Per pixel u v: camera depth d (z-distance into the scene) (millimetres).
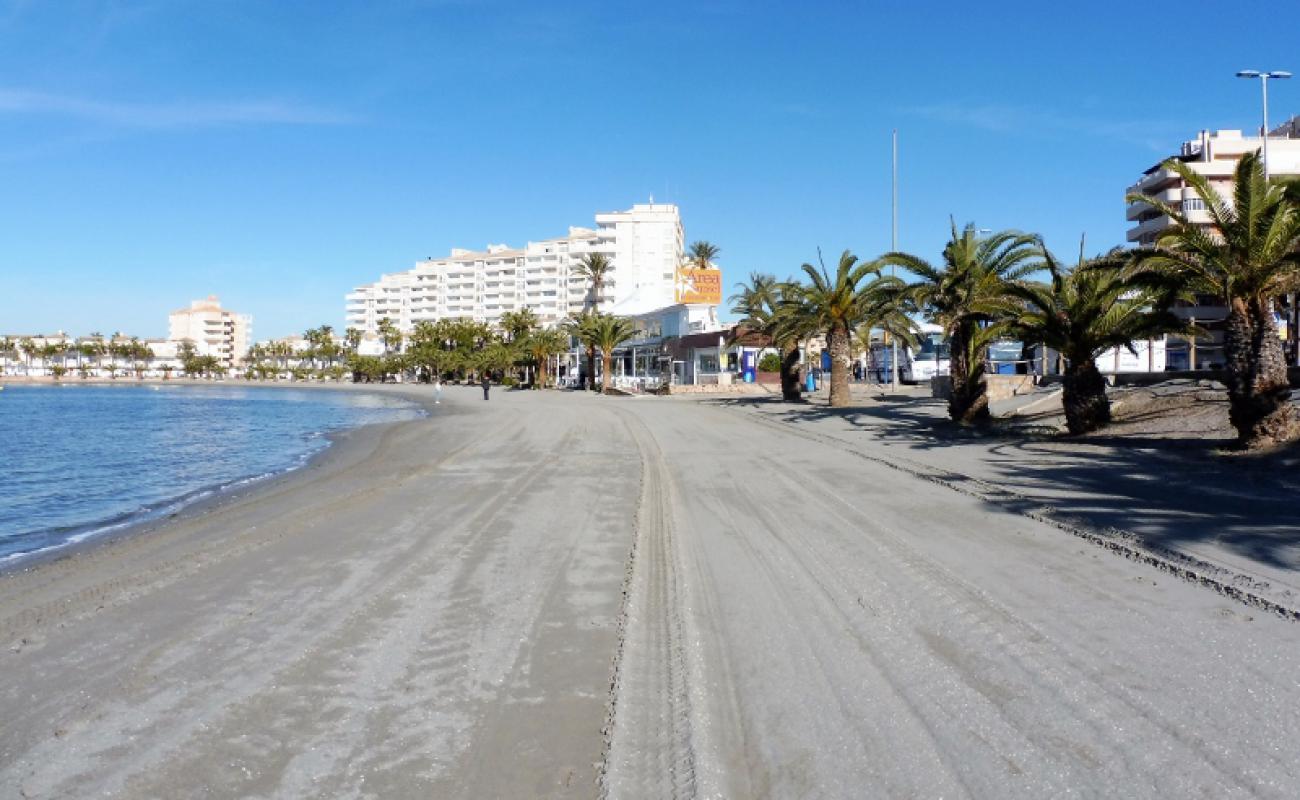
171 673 5434
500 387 97125
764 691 4777
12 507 15703
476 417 37375
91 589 7988
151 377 182250
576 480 14758
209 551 9547
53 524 13648
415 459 19906
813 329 34594
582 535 9781
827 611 6273
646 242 129000
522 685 5098
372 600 7098
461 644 5887
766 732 4250
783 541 8891
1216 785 3559
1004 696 4570
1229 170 61125
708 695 4746
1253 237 14039
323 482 16656
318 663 5551
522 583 7566
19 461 23844
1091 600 6324
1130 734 4051
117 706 4891
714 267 99562
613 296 127938
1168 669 4863
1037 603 6281
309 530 10617
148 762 4148
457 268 163000
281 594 7398
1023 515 9953
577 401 50969
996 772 3742
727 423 28062
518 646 5820
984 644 5410
